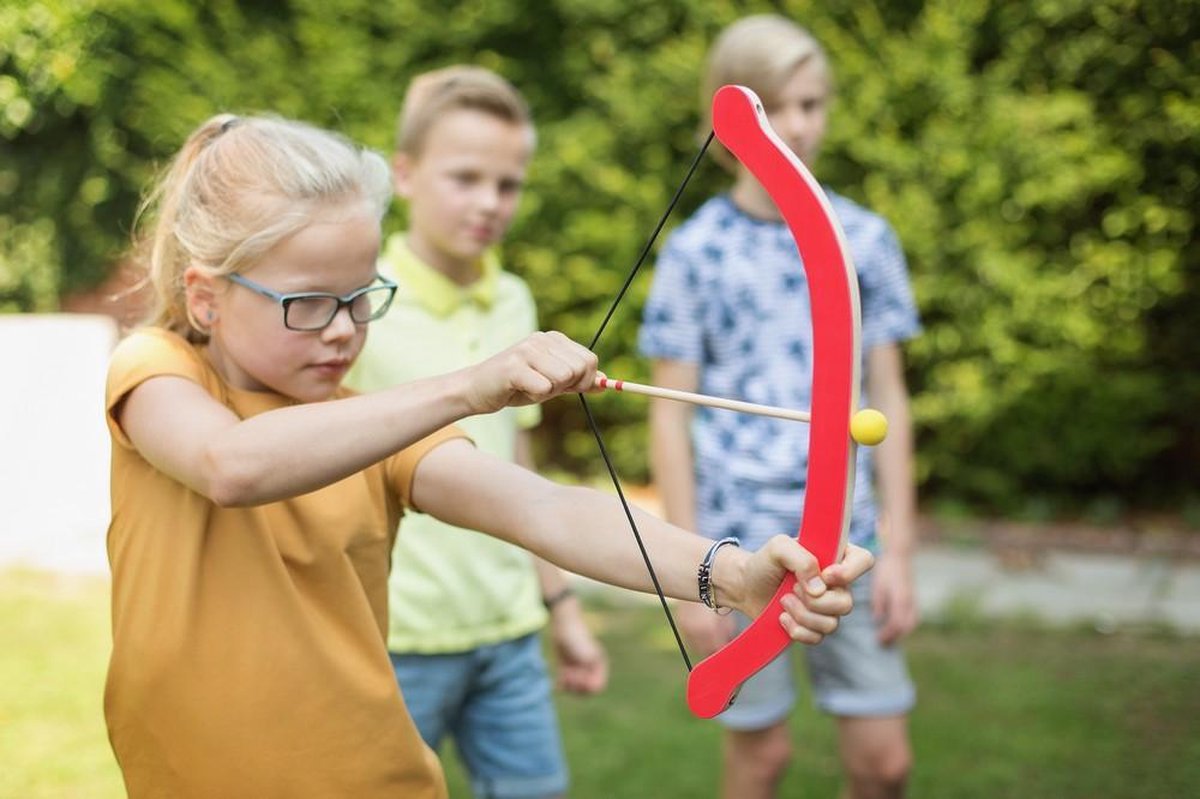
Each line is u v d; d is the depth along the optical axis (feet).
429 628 7.88
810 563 4.38
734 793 8.93
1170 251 18.24
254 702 5.04
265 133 5.16
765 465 8.64
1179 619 15.42
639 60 19.90
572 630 8.66
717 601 4.79
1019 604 16.02
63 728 11.78
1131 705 12.53
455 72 8.99
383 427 4.39
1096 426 18.86
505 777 8.21
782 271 8.73
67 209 24.81
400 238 8.66
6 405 19.16
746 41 8.71
